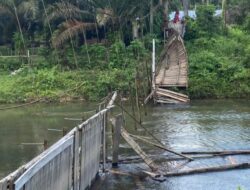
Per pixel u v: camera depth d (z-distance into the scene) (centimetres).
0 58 4897
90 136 1594
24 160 2084
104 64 4700
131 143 1908
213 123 2955
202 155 2100
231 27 5775
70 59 4794
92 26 4838
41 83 4369
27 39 5206
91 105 3925
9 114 3528
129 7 4878
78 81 4400
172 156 2095
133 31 4972
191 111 3528
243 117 3175
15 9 4859
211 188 1661
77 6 4997
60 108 3778
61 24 4697
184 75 4344
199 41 5141
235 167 1884
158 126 2883
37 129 2847
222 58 4703
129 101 3950
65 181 1288
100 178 1762
